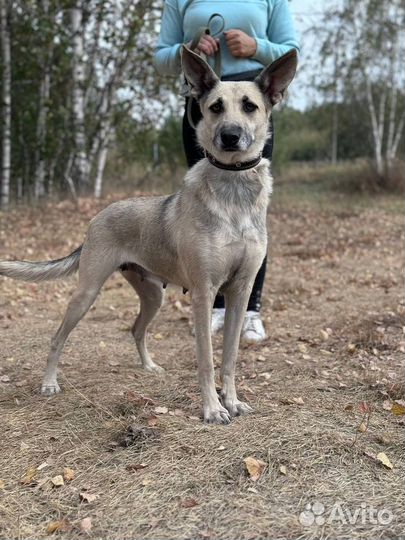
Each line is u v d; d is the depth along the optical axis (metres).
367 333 1.61
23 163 4.70
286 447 0.96
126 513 0.82
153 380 1.30
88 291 1.24
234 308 1.15
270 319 1.85
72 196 4.52
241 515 0.81
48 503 0.86
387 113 7.45
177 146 6.03
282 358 1.45
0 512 0.84
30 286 2.35
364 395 1.20
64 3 4.20
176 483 0.88
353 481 0.89
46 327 1.75
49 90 4.62
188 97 1.42
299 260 2.95
